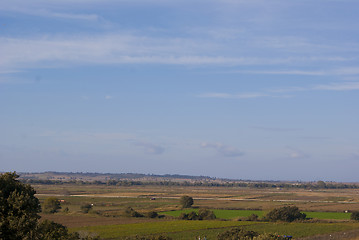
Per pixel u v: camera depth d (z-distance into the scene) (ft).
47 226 135.74
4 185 114.01
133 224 306.55
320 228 286.25
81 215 372.17
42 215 371.76
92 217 357.00
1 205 108.88
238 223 318.04
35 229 109.09
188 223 315.37
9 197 110.52
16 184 116.37
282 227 290.97
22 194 112.68
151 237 175.63
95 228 279.90
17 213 109.70
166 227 288.30
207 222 325.01
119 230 268.62
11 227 104.73
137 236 178.60
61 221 324.80
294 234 254.47
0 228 103.35
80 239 155.33
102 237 234.58
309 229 280.31
